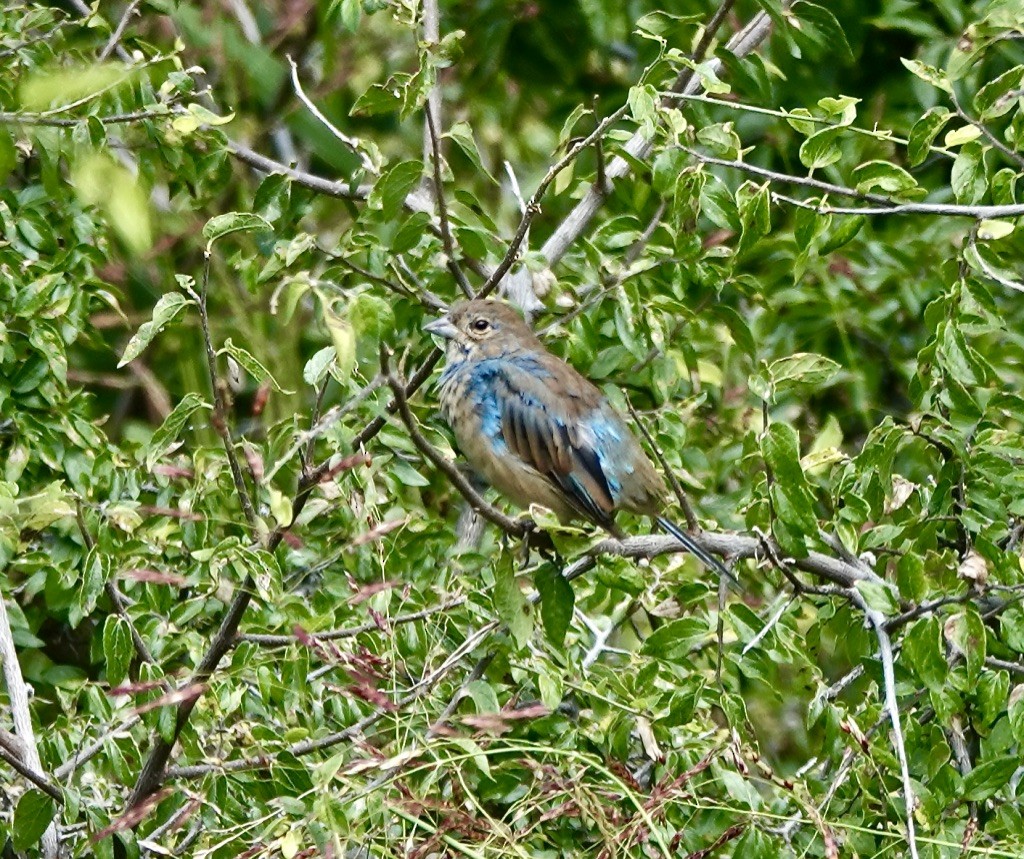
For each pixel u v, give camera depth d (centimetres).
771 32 1382
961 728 1093
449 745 931
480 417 1234
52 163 1090
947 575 1076
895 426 1069
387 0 1104
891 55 1614
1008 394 1100
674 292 1204
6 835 988
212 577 1004
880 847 991
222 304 1536
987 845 980
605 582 1052
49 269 1201
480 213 1265
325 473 948
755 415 1409
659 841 870
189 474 1005
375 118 1689
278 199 1212
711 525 1226
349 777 882
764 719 1409
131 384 1523
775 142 1547
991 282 1396
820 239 1052
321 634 1000
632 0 1556
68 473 1179
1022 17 1055
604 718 1036
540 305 1327
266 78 1534
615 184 1344
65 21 1200
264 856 868
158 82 1238
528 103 1719
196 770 991
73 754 1035
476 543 1338
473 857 843
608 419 1236
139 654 1112
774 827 975
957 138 1037
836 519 1092
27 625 1170
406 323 1285
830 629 1151
